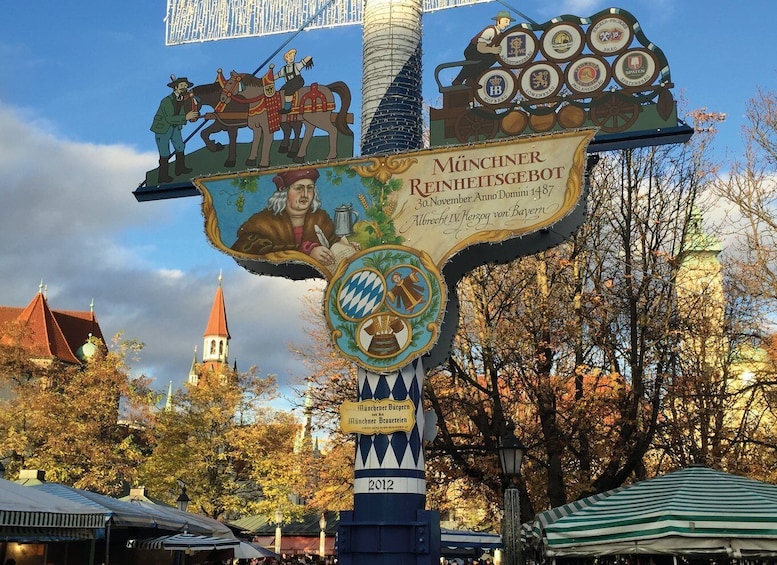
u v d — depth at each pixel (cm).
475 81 1739
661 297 2255
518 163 1631
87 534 1756
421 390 1622
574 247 2328
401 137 1772
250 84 1862
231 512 5328
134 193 1844
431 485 2411
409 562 1495
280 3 2011
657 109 1655
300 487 4172
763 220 2355
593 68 1698
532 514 2183
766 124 2378
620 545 1119
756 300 2362
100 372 4747
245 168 1811
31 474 2355
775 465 2498
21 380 4834
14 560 2175
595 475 2403
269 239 1714
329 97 1814
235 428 4994
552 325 2289
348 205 1697
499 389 2400
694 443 2277
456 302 1727
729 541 1073
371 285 1634
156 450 4909
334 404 2659
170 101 1894
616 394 2205
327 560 4375
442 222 1638
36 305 8344
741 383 2783
